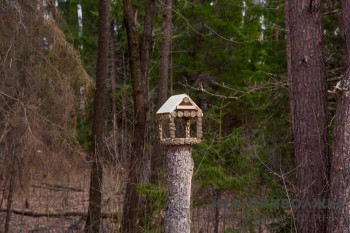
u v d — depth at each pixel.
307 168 8.73
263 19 20.66
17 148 10.90
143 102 10.98
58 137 11.12
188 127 5.85
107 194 10.22
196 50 20.95
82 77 11.49
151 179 10.32
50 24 11.29
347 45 8.37
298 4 9.12
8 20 11.25
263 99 17.66
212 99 20.17
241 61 20.09
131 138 11.02
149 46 11.70
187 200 5.67
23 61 11.38
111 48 22.91
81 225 11.87
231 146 9.14
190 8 20.08
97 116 11.49
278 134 14.59
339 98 8.12
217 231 8.91
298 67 9.07
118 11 22.16
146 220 9.23
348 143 7.84
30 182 11.02
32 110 10.91
